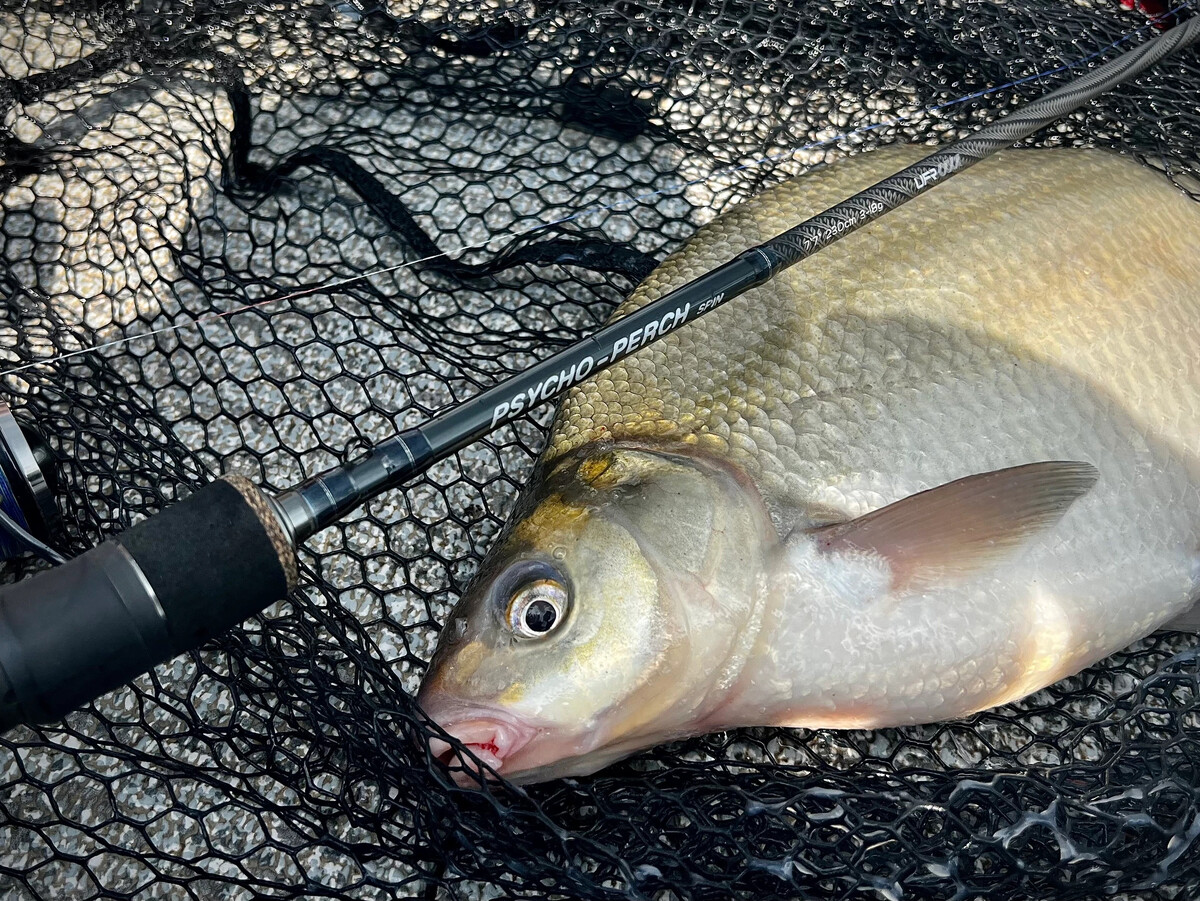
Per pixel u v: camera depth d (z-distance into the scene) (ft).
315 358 1.29
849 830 0.89
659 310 0.88
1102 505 0.99
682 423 0.99
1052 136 1.37
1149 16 1.47
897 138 1.43
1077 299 1.04
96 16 1.40
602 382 1.03
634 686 0.89
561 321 1.34
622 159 1.45
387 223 1.38
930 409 0.98
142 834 0.86
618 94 1.46
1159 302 1.07
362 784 0.98
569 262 1.33
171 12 1.40
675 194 1.43
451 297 1.35
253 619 1.01
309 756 0.98
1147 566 1.00
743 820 0.89
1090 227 1.08
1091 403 1.01
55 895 0.92
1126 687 1.07
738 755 1.02
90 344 1.22
